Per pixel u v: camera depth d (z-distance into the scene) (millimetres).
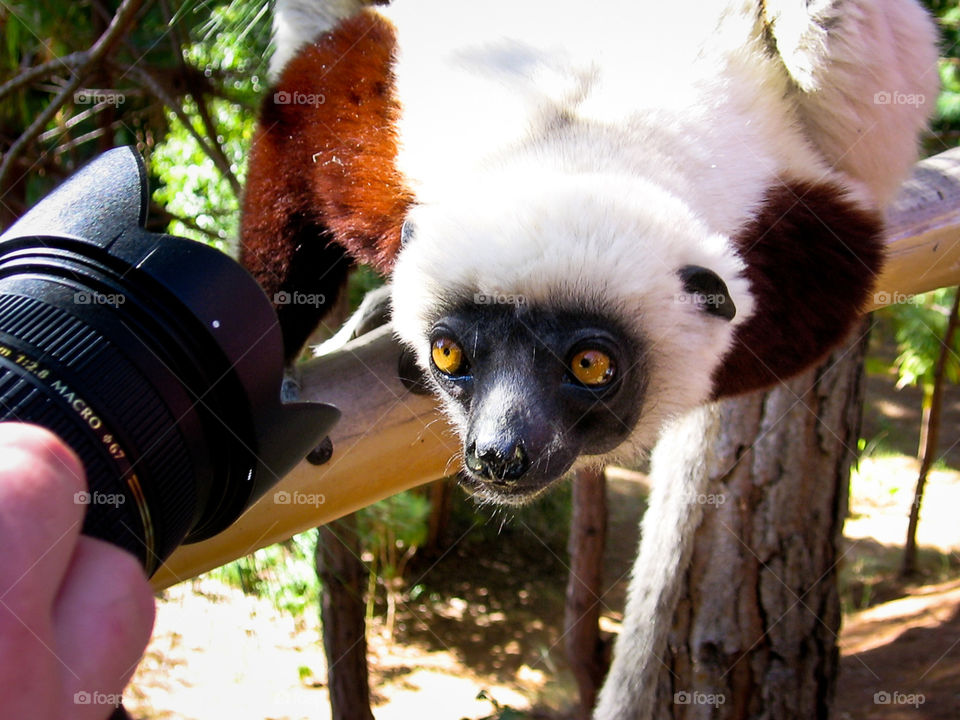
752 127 273
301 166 300
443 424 268
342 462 255
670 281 238
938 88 335
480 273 235
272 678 676
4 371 121
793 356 287
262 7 363
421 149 268
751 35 289
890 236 320
